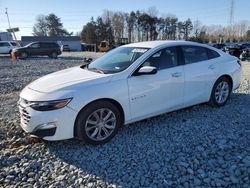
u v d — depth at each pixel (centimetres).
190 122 479
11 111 580
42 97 367
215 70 536
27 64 1784
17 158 363
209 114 520
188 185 295
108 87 395
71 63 1884
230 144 387
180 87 477
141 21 8294
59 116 363
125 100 411
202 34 7831
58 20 9156
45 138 371
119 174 320
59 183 305
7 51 2903
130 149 382
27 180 314
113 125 409
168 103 467
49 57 2653
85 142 389
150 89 435
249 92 695
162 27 8400
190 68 493
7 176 320
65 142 409
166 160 348
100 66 466
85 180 309
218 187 290
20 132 450
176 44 491
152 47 463
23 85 924
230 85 579
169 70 461
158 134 431
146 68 412
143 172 323
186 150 373
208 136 418
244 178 303
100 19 8231
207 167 329
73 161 353
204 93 525
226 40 6719
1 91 825
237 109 548
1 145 404
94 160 354
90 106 382
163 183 300
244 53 2181
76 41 6738
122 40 7156
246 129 444
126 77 414
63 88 378
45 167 340
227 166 328
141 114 436
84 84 387
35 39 6556
